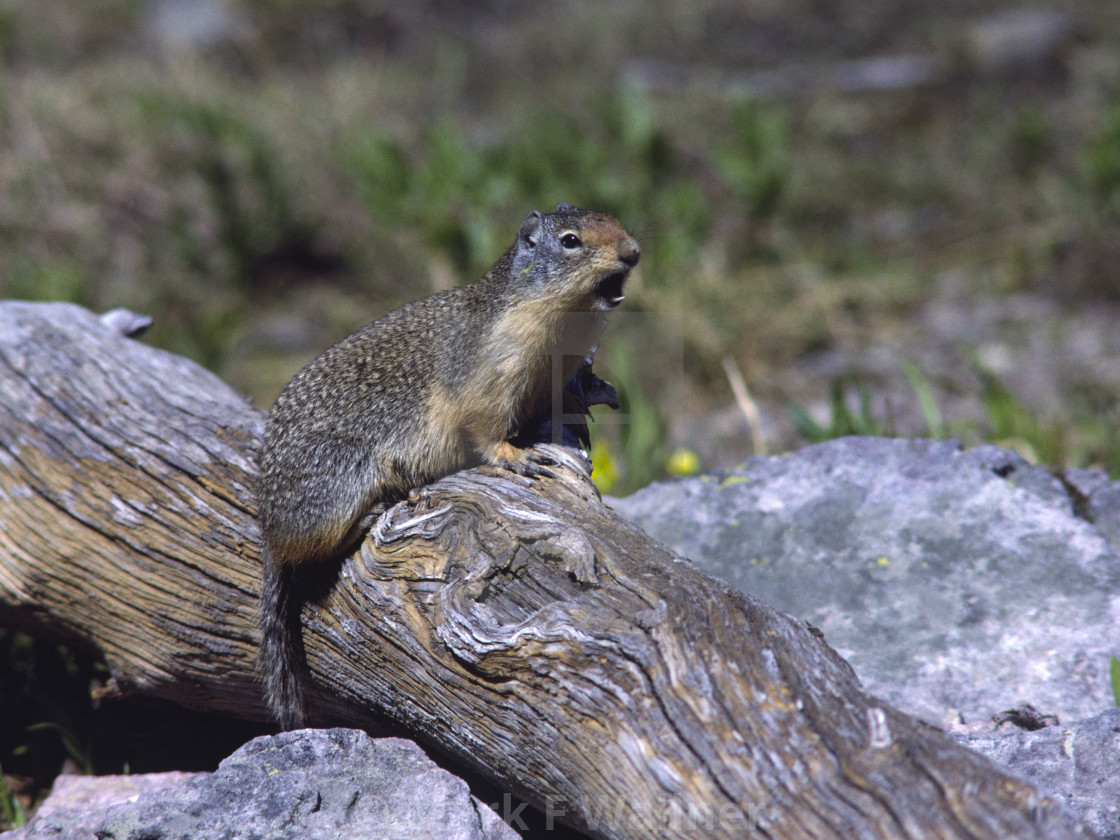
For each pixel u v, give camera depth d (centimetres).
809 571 757
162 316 1622
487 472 680
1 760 812
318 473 666
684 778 462
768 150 1717
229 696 743
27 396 818
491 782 603
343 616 640
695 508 832
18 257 1683
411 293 1677
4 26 2295
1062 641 668
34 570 768
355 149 1845
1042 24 2089
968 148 1859
